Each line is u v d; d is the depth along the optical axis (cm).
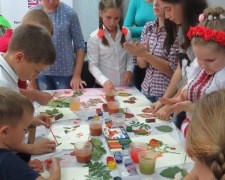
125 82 240
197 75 154
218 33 116
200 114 62
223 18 124
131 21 304
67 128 153
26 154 129
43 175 108
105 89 219
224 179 55
